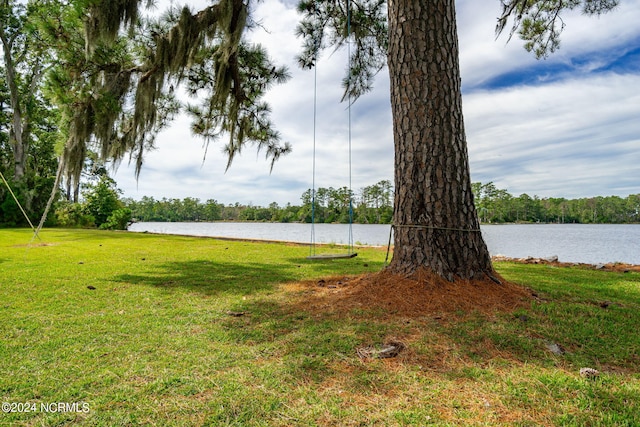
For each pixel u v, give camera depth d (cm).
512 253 1255
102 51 606
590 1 694
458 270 337
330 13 704
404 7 366
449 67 355
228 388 176
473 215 354
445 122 349
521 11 674
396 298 313
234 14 596
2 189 1917
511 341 231
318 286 418
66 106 605
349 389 175
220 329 268
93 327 273
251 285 432
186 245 1005
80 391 174
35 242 1043
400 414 153
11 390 175
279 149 891
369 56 751
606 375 187
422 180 348
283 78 773
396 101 370
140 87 637
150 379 187
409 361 205
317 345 229
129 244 1017
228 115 797
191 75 780
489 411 156
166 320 291
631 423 146
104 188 2441
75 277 485
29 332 260
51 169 2511
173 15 620
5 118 2112
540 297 340
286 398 167
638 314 294
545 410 156
